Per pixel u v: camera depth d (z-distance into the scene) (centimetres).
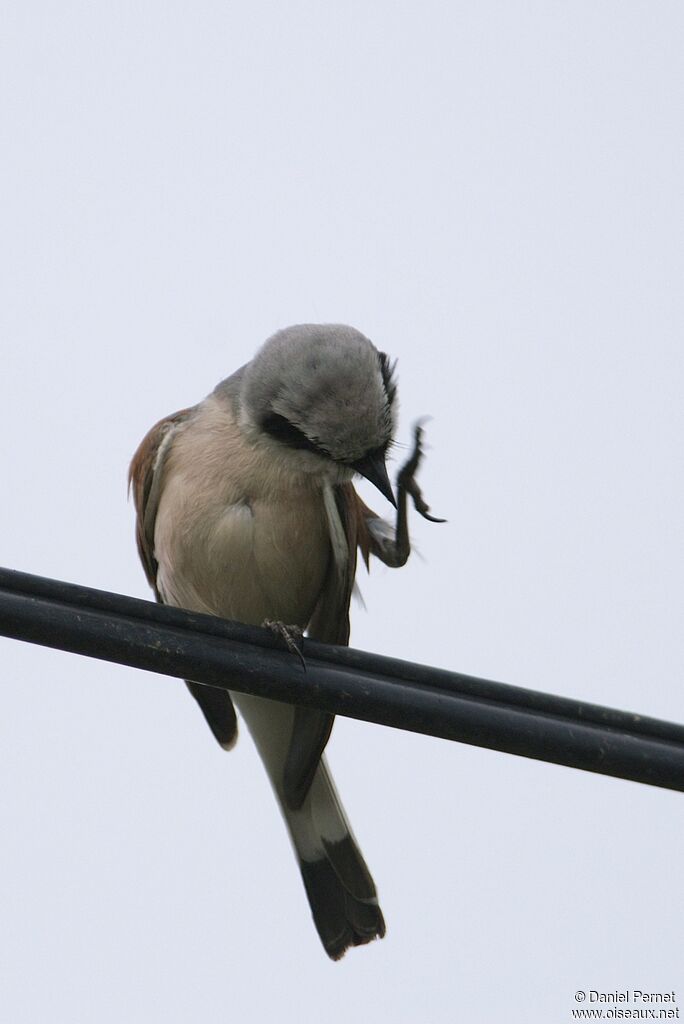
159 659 826
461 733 831
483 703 834
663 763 825
